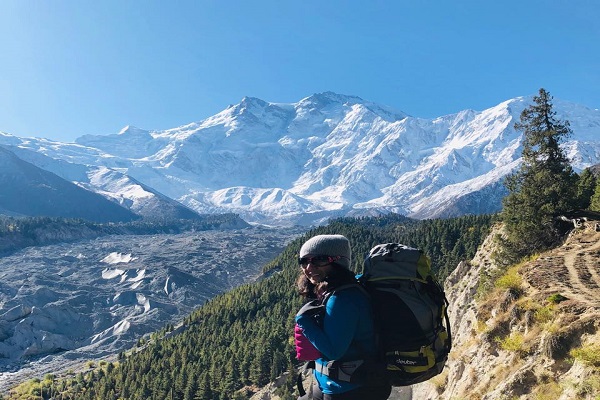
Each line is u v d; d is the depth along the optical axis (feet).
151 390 334.65
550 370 42.91
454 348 89.71
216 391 309.01
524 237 112.98
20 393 419.54
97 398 353.51
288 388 268.21
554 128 145.48
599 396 34.42
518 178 141.08
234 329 437.99
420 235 526.98
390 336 14.71
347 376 14.74
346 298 14.97
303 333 15.37
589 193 172.14
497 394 46.73
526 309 55.21
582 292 52.44
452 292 152.15
